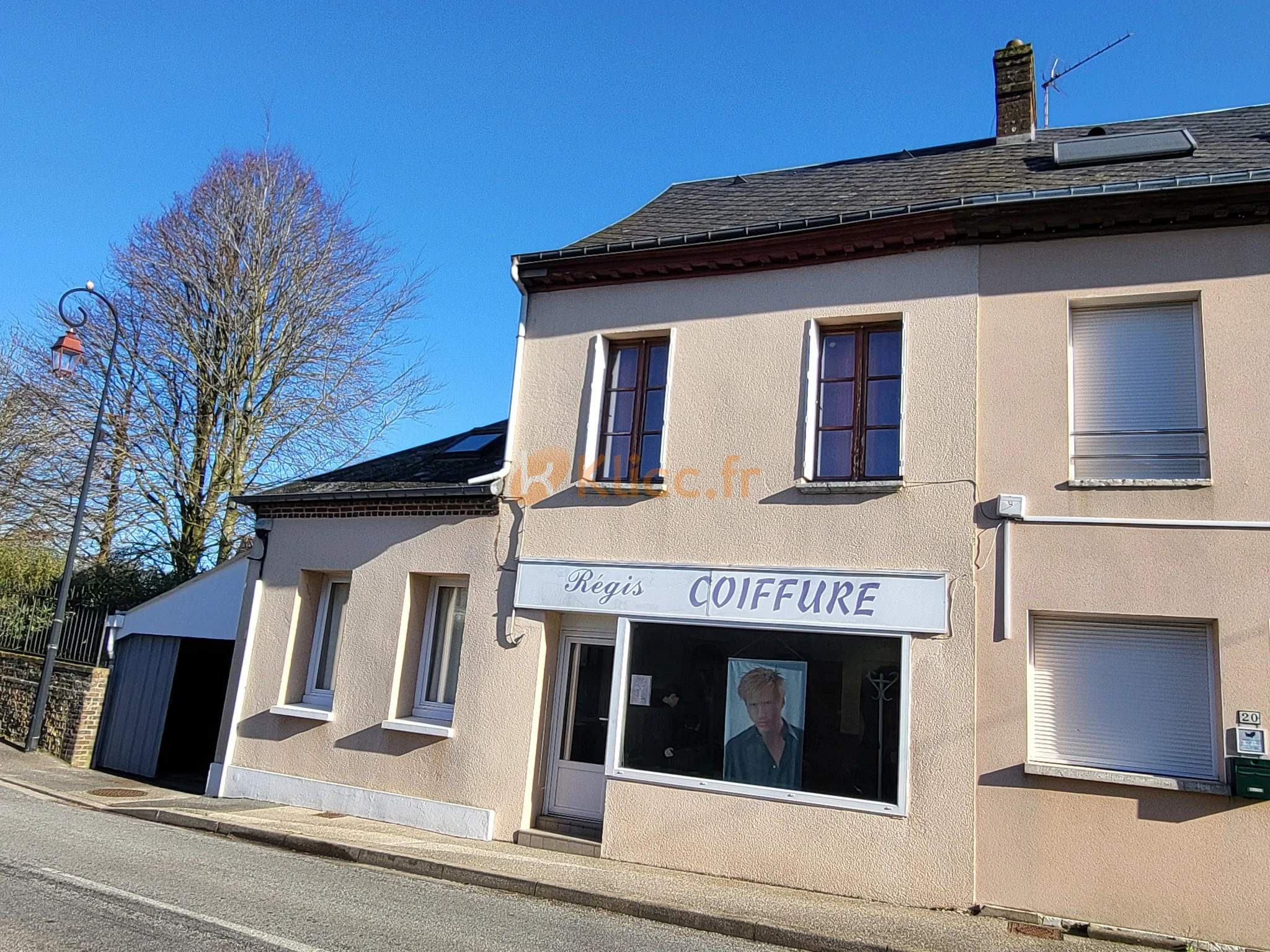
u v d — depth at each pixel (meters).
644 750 8.89
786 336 9.33
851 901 7.65
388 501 10.96
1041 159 10.44
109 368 15.43
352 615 10.88
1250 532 7.34
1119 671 7.61
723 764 8.57
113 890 6.40
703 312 9.80
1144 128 11.43
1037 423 8.16
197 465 20.89
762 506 9.00
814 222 9.09
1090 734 7.57
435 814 9.66
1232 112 11.45
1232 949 6.71
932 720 7.87
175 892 6.47
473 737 9.74
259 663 11.41
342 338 22.80
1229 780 6.97
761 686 8.59
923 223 8.76
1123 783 7.20
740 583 8.84
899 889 7.66
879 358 9.11
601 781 9.38
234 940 5.42
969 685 7.82
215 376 21.08
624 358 10.34
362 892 6.99
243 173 22.00
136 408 20.58
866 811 7.89
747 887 7.89
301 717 10.84
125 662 14.07
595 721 9.56
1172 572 7.46
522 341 10.66
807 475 8.90
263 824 9.26
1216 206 7.86
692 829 8.48
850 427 9.04
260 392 21.80
